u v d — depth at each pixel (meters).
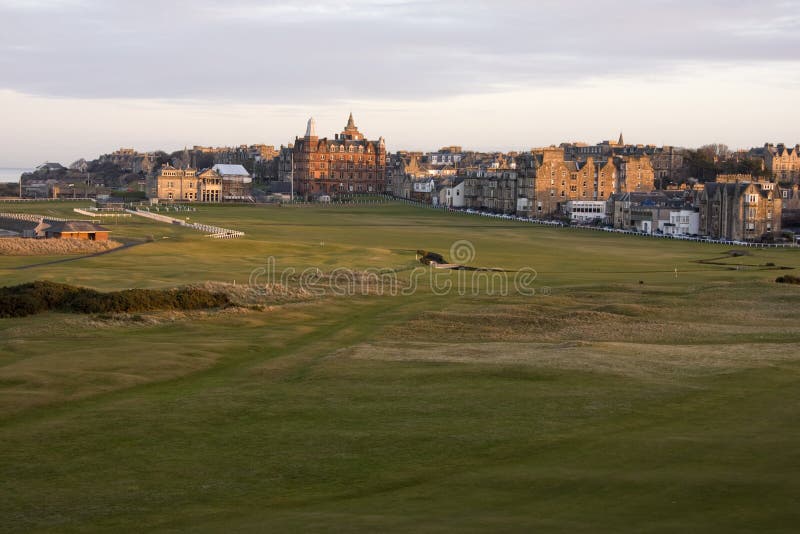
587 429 45.56
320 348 72.62
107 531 32.62
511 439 43.88
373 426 46.69
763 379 58.31
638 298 105.88
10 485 37.69
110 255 145.75
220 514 34.12
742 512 31.97
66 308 86.50
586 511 32.72
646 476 36.66
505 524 31.53
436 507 34.00
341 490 36.84
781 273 143.38
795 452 39.72
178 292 92.38
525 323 87.88
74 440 44.22
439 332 82.62
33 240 152.75
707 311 97.25
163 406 51.28
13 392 53.72
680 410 49.62
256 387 56.78
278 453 42.06
